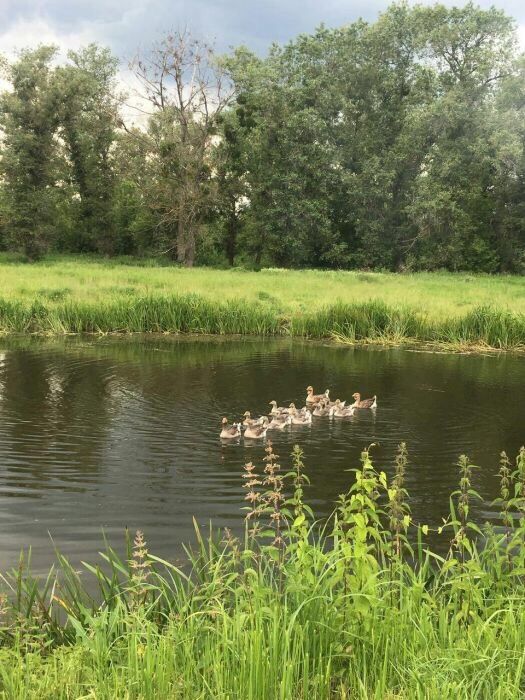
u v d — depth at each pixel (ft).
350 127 230.27
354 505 22.22
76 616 22.86
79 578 26.68
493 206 218.59
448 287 146.51
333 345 88.74
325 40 226.79
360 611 19.39
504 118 198.39
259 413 53.36
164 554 28.94
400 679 18.12
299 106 217.77
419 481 38.78
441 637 19.57
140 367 70.49
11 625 22.15
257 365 73.20
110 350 80.74
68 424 48.96
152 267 191.93
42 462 40.73
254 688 17.16
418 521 33.14
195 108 200.54
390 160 213.87
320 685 17.75
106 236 231.09
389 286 142.10
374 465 41.39
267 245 221.66
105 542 29.04
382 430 49.32
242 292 116.98
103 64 239.71
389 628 19.36
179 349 82.79
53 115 201.16
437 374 70.08
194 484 37.60
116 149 223.71
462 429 49.65
